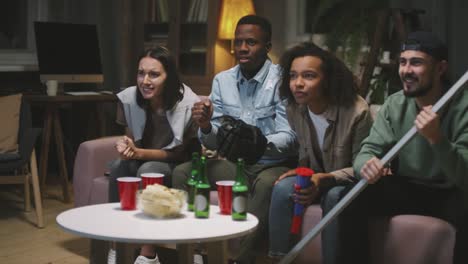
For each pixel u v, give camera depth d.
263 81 3.21
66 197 4.59
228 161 3.14
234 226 2.22
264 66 3.23
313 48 2.78
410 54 2.45
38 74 5.52
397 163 2.68
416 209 2.63
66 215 2.34
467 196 2.51
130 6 5.24
